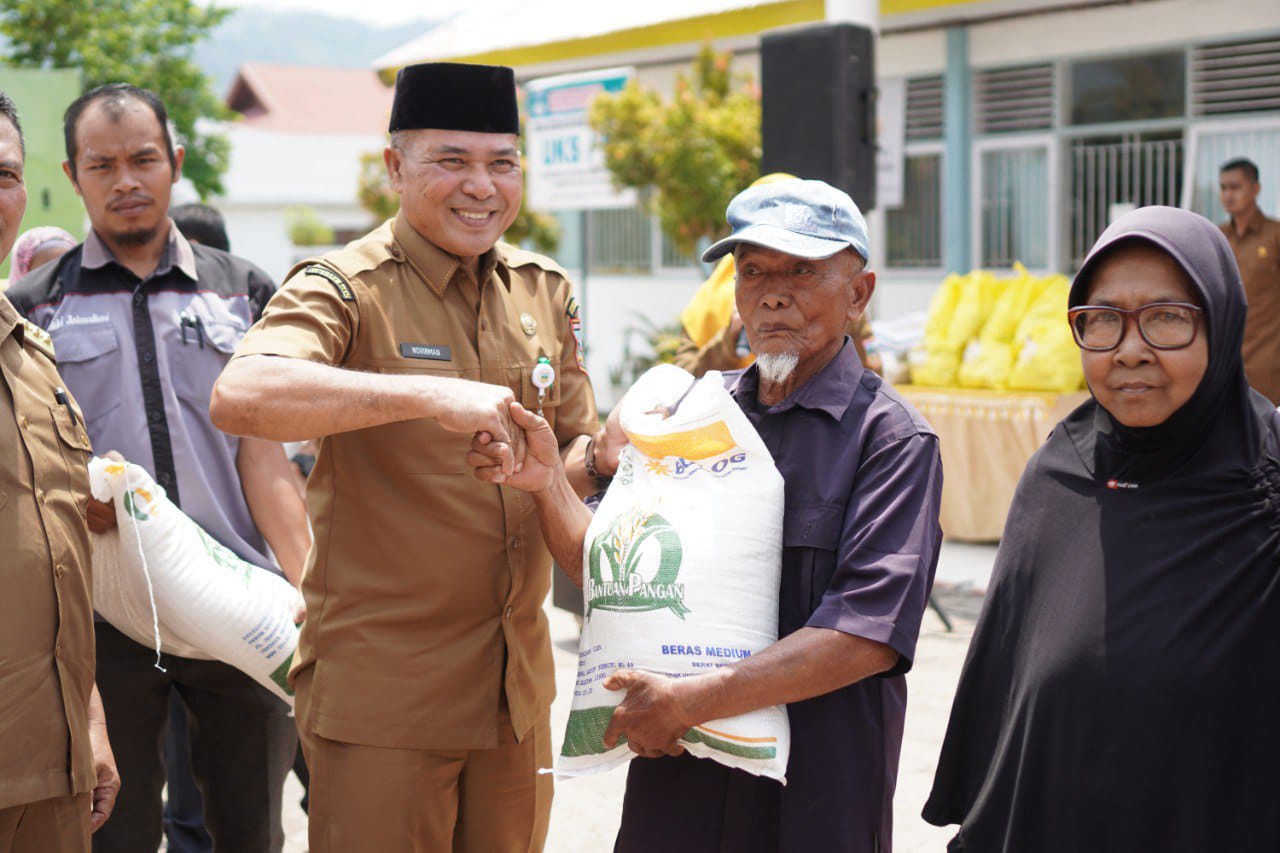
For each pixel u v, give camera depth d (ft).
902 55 36.86
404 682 8.30
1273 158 30.76
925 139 37.01
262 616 9.61
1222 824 6.23
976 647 7.30
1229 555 6.30
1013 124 35.22
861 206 18.98
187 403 10.58
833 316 7.42
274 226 107.55
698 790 7.48
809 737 7.23
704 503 7.18
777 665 6.81
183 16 71.67
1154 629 6.37
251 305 11.12
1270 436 6.46
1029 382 24.67
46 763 7.34
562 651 19.95
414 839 8.39
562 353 9.44
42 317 10.53
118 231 10.50
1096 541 6.67
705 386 7.30
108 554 9.57
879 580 6.91
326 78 190.39
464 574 8.38
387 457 8.27
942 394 25.38
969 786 7.32
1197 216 6.58
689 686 6.84
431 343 8.48
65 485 7.67
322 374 7.31
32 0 66.49
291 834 13.83
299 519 10.93
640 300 46.85
